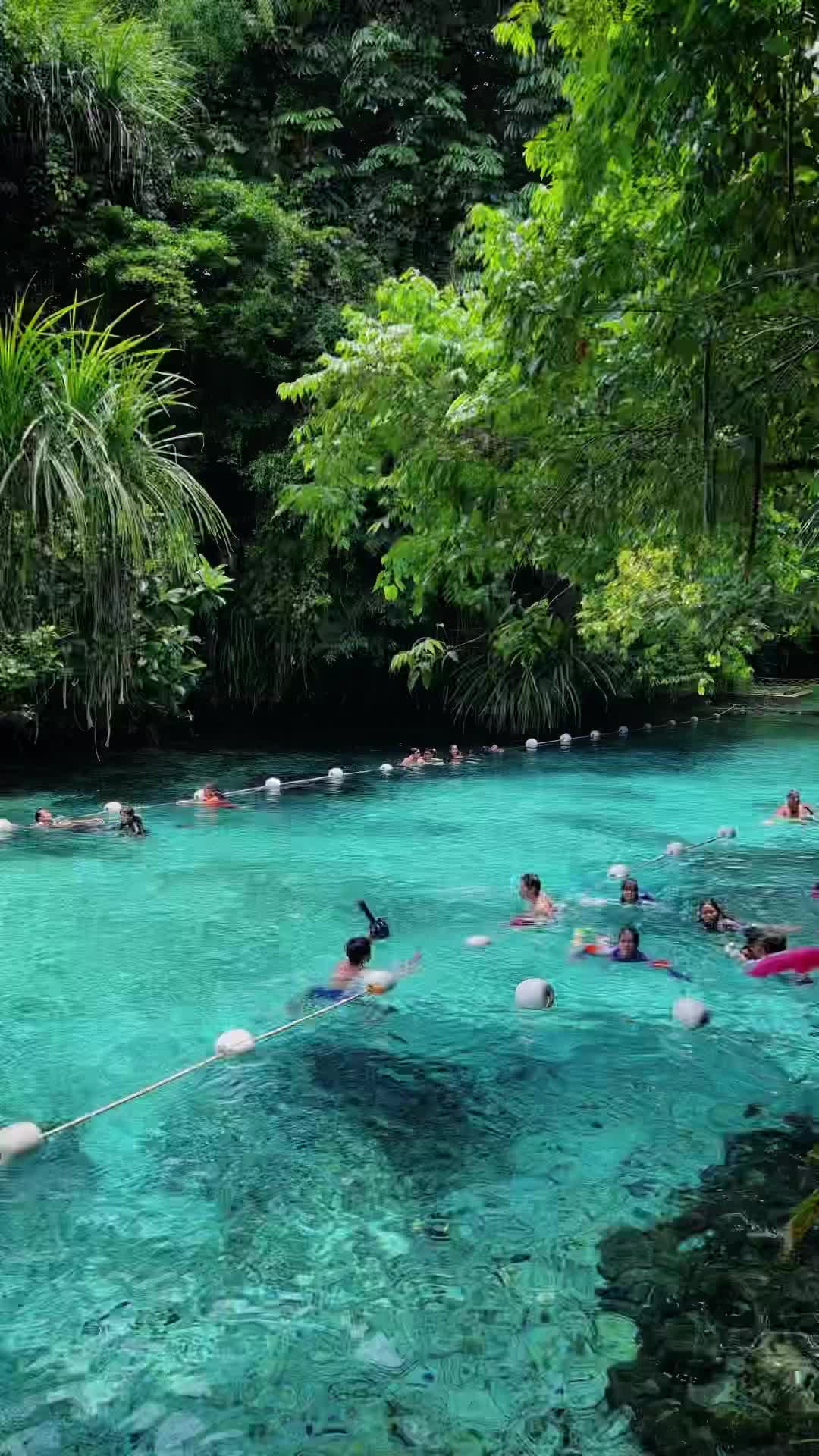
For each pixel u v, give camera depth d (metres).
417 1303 3.54
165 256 16.09
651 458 3.42
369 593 20.05
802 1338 3.33
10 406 9.02
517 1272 3.72
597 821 13.00
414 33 20.17
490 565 4.64
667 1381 3.14
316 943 8.02
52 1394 3.11
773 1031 6.27
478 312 5.15
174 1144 4.75
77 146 15.94
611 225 3.62
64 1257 3.82
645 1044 6.03
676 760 18.16
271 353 18.42
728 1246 3.88
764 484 3.32
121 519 9.39
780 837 12.14
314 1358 3.26
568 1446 2.88
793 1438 2.90
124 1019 6.39
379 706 23.14
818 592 4.60
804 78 2.79
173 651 15.77
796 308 2.76
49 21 15.39
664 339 2.98
